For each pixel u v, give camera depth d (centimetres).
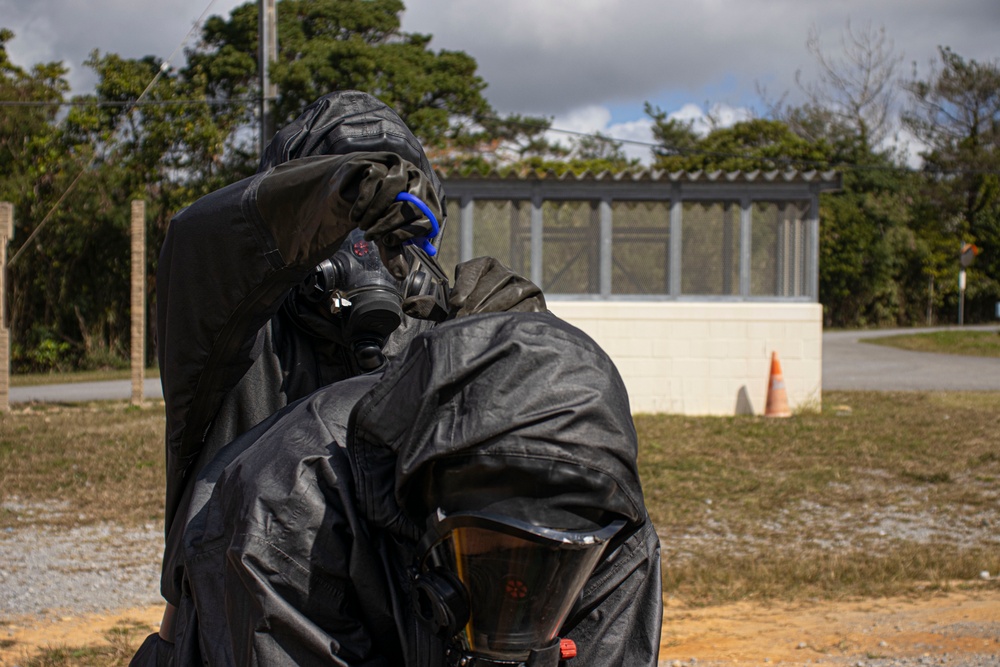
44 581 739
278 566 202
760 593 718
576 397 187
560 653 202
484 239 1577
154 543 852
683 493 1032
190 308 235
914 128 5562
